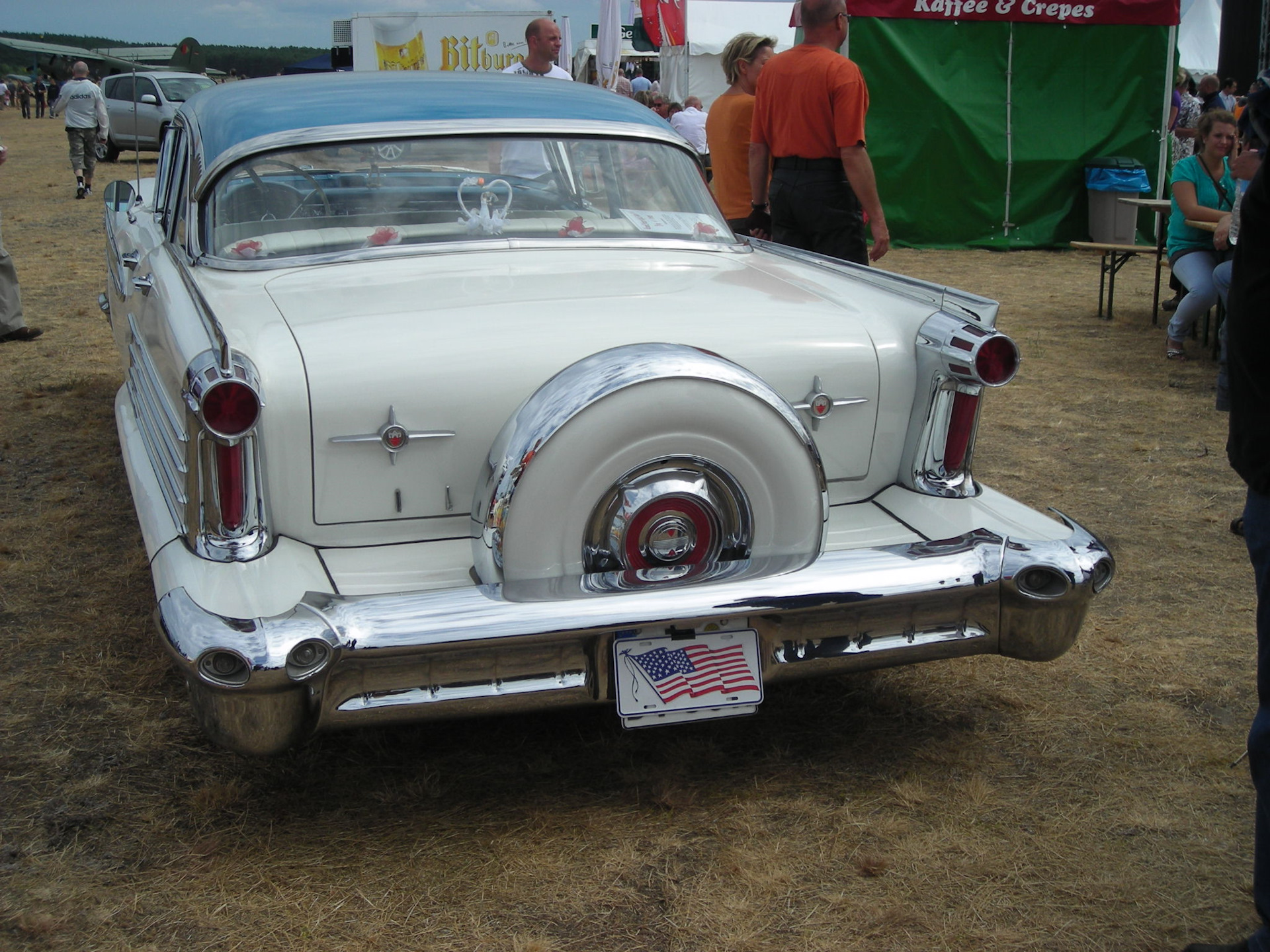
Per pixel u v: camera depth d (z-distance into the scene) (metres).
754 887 2.17
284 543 2.23
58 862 2.22
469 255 2.96
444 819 2.39
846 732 2.75
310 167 2.99
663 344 2.23
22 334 6.80
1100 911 2.11
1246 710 2.83
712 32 17.77
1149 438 5.11
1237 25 10.77
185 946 2.00
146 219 3.96
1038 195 11.36
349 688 2.07
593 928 2.06
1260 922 2.08
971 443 2.57
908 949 2.01
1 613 3.33
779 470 2.25
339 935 2.04
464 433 2.27
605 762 2.61
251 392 2.05
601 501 2.19
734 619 2.21
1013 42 11.01
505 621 2.07
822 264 3.21
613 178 3.24
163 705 2.83
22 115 41.53
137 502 2.64
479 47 19.97
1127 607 3.41
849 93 4.73
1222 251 6.40
